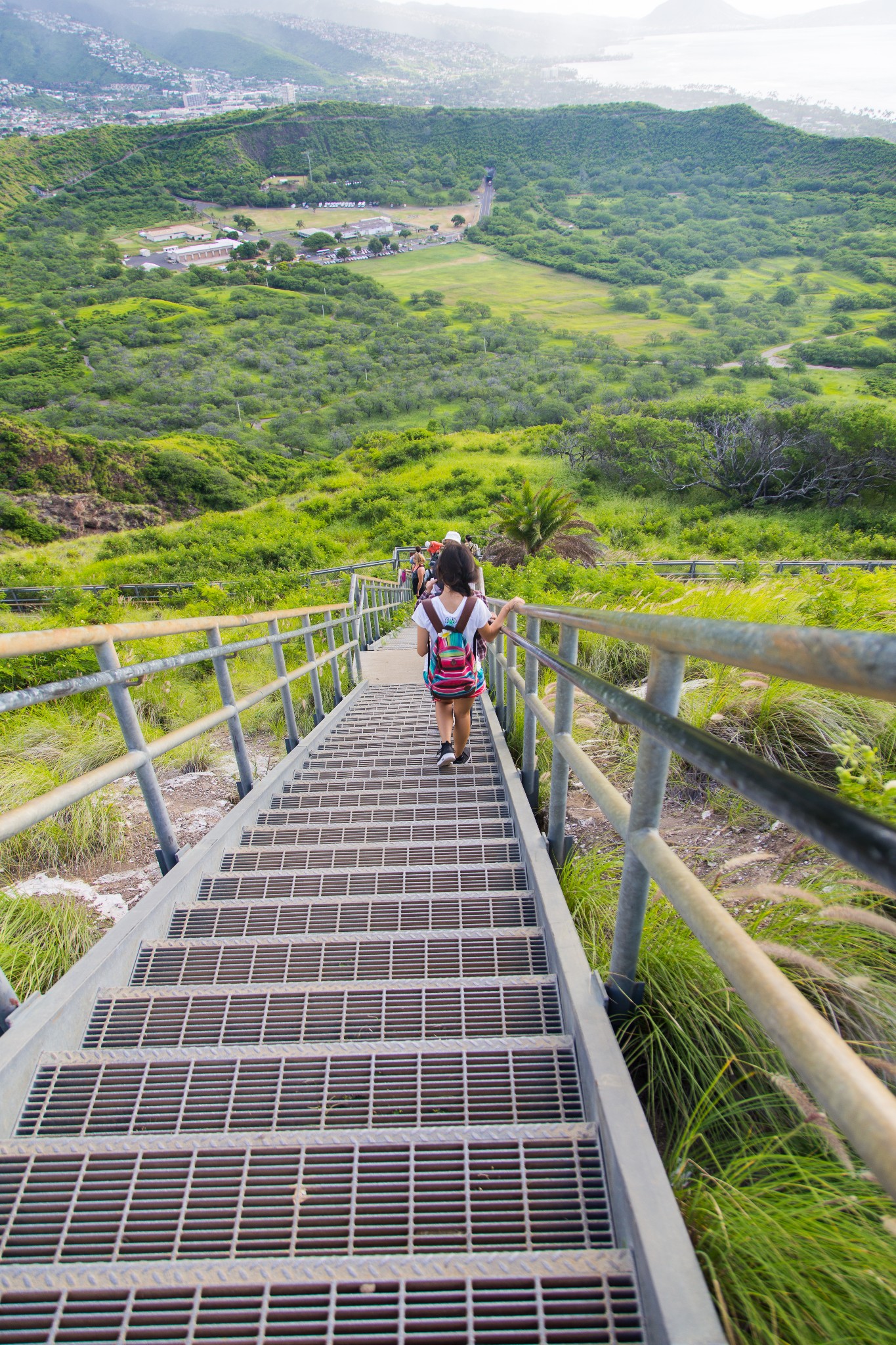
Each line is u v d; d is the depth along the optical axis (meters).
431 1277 1.19
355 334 132.38
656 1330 1.06
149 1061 1.81
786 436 36.66
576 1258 1.19
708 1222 1.29
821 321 132.00
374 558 26.67
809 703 3.53
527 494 17.33
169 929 2.62
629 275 181.50
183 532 31.80
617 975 1.73
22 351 120.75
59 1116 1.70
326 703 7.94
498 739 4.67
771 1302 1.14
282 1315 1.18
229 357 120.81
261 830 3.64
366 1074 1.75
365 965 2.28
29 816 1.85
